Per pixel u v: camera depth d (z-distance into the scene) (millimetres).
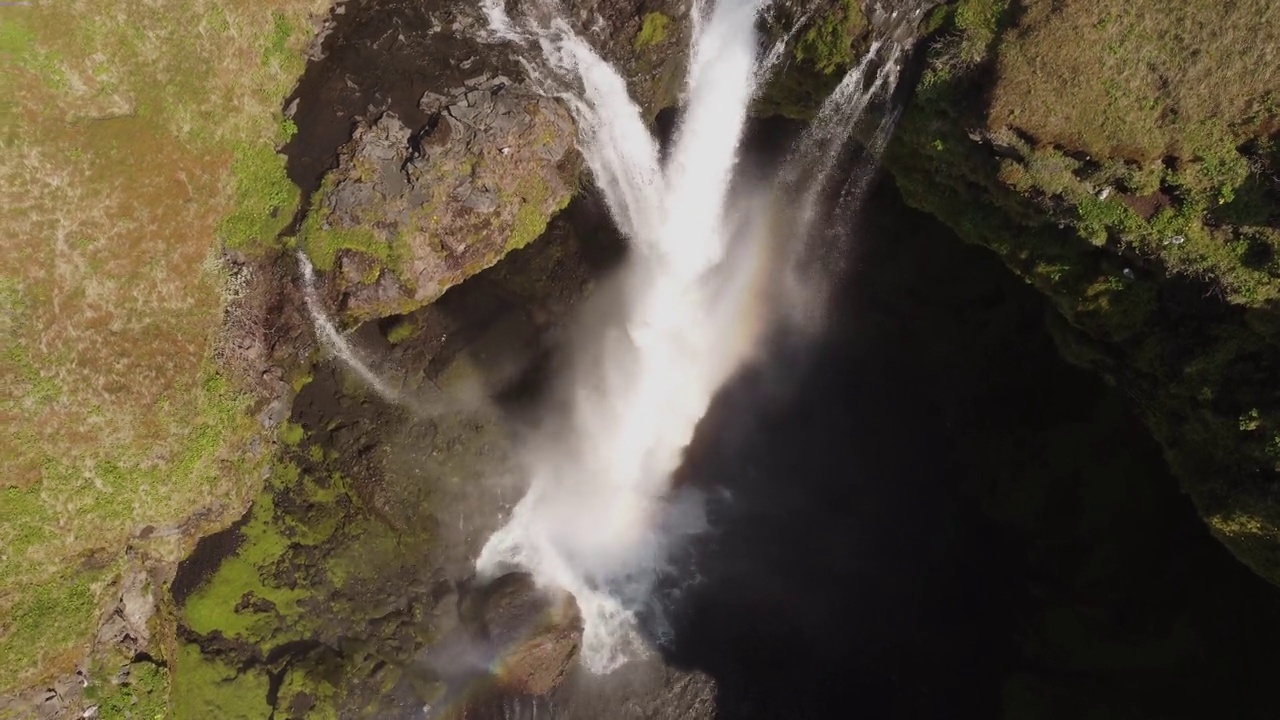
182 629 17469
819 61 17047
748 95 18625
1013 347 17797
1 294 15383
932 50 15484
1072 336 15820
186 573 17625
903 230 18578
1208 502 13906
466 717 17531
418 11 18000
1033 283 15828
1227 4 13148
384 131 17453
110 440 16266
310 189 17625
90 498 16109
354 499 18234
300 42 17875
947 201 16750
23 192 15578
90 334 16109
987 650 17844
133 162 16453
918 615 18516
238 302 17578
